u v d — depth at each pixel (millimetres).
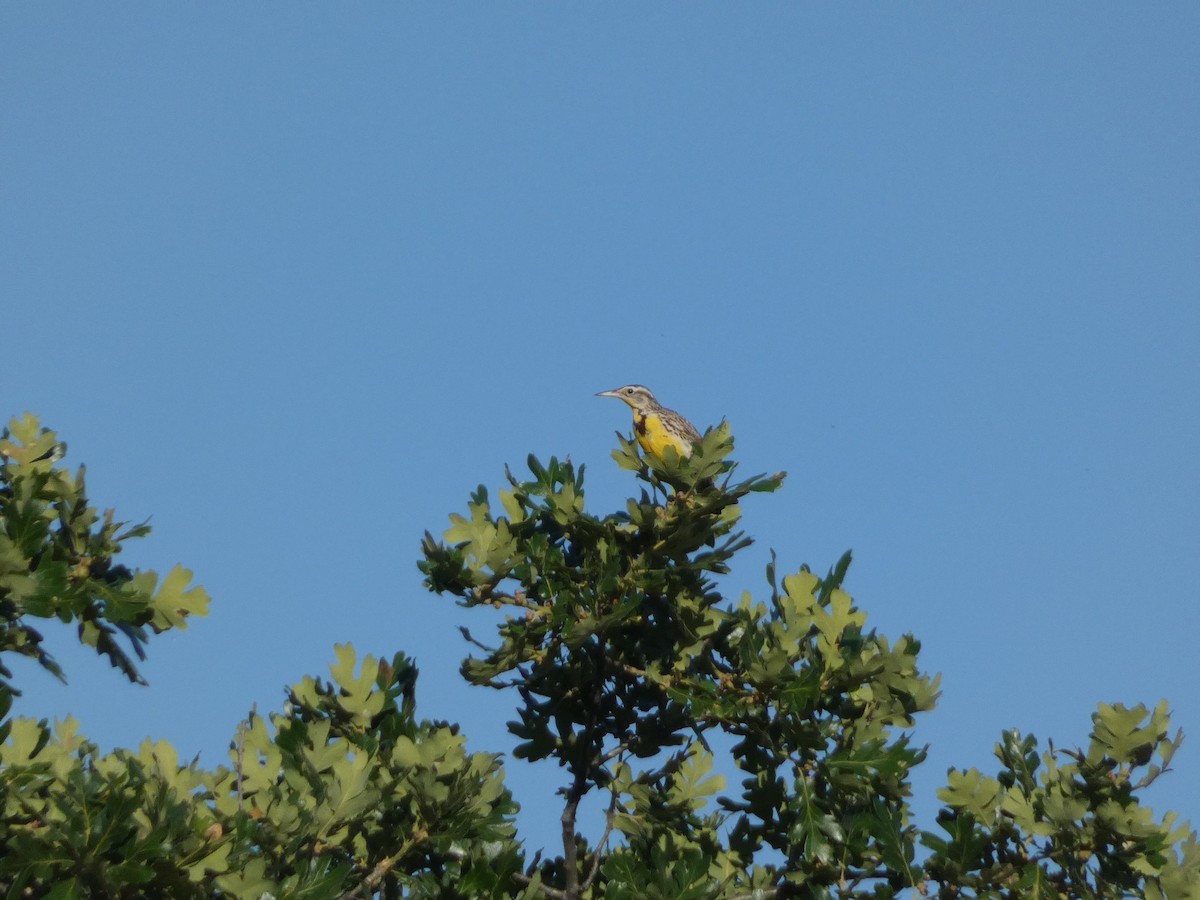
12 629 28438
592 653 34688
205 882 27359
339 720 32469
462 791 30594
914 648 34156
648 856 34844
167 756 29953
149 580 28828
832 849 31938
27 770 27500
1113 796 32438
